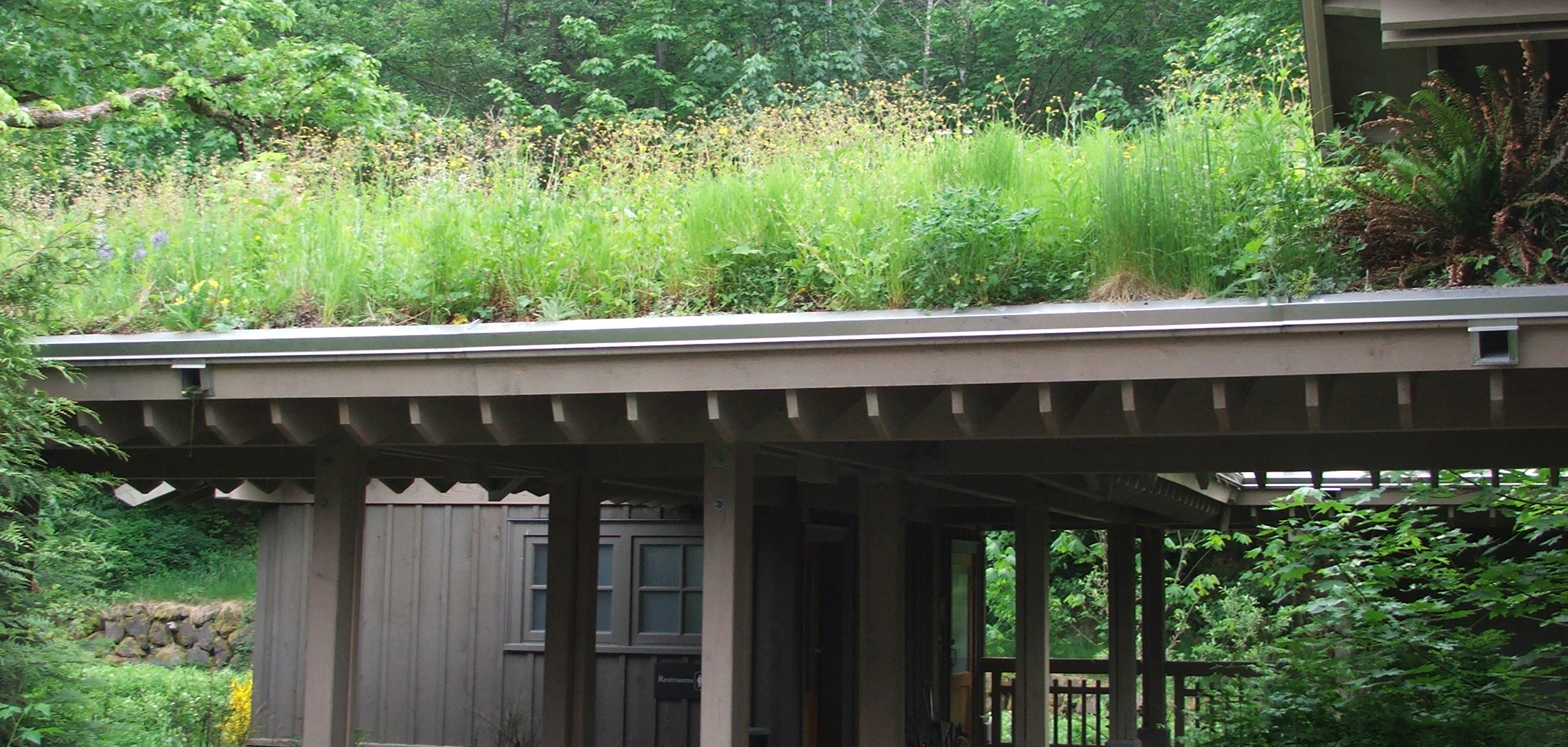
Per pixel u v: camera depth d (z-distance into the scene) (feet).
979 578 47.34
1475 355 12.71
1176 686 40.57
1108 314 13.79
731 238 17.84
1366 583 23.61
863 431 16.02
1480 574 21.94
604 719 35.12
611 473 22.91
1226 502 34.63
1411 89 17.57
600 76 64.03
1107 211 15.75
